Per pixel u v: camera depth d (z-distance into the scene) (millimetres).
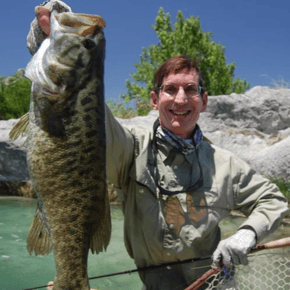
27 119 1641
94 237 1556
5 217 7062
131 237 1978
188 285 1936
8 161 11023
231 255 1759
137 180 1910
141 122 11500
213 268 1784
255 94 12469
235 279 2043
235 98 12289
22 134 1660
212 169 2029
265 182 2105
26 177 10945
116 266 4441
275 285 2252
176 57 2049
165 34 24109
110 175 1936
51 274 4188
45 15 1604
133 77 25812
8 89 22719
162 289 1928
